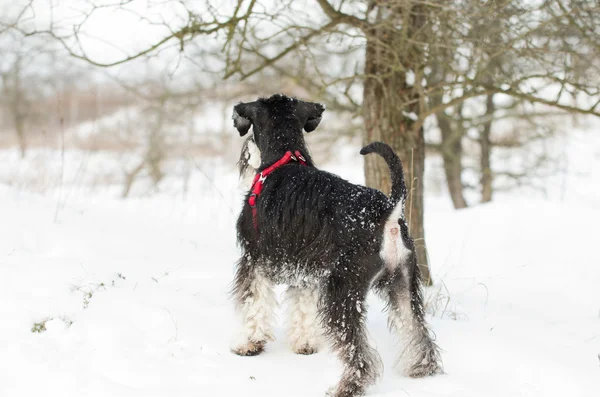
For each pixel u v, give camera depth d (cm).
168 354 397
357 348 357
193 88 1112
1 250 533
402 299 379
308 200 379
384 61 607
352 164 1592
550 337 480
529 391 364
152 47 574
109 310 434
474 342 430
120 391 344
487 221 914
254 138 450
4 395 339
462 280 700
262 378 377
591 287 662
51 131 1622
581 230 829
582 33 549
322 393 356
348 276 363
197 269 569
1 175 1102
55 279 472
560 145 1673
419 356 382
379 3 568
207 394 349
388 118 625
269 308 421
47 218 656
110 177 1299
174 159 1359
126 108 1468
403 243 374
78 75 1371
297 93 1134
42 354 380
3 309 421
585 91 568
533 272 714
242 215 423
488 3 528
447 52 601
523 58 595
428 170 1694
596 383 373
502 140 1356
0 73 1333
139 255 591
